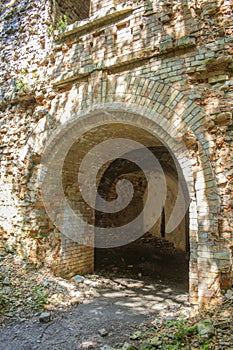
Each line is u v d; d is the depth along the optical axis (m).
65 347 3.41
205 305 3.65
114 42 4.89
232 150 3.85
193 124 4.03
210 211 3.79
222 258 3.65
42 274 5.42
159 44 4.35
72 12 6.90
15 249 5.73
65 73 5.34
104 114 4.92
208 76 4.07
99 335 3.72
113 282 6.46
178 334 3.15
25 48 6.17
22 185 5.77
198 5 4.20
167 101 4.24
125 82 4.64
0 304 4.30
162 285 6.42
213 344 2.84
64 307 4.68
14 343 3.48
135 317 4.37
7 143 6.20
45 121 5.60
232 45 3.93
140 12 4.66
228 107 3.90
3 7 6.79
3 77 6.45
